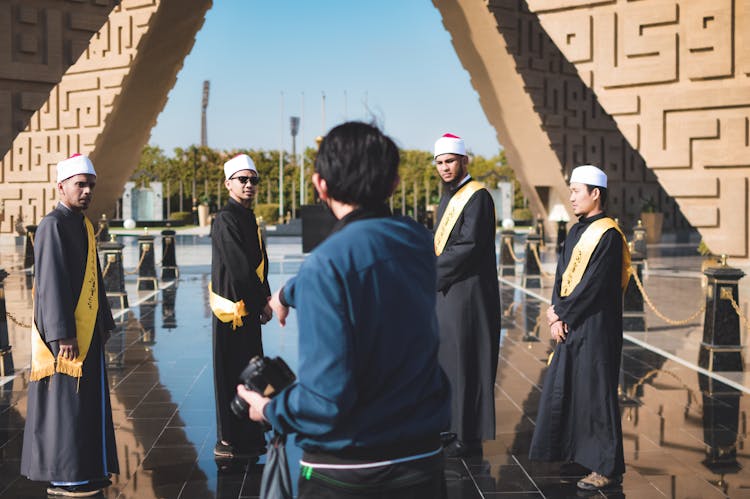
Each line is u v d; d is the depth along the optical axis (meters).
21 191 20.25
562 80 20.73
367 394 1.93
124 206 48.12
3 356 7.08
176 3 17.36
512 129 21.36
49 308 3.96
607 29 10.20
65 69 10.01
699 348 7.72
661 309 11.39
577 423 4.31
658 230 25.22
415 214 49.47
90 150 19.11
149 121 20.20
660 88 9.94
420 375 1.98
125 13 17.89
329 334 1.83
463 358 4.84
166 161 64.75
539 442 4.39
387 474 1.93
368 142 1.99
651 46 9.91
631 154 23.19
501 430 5.37
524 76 19.81
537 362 7.64
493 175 44.78
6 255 20.02
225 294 4.68
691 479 4.41
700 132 9.66
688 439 5.16
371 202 2.02
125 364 7.50
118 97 18.50
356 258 1.89
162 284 14.48
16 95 9.72
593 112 21.61
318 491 1.96
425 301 2.01
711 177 9.65
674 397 6.29
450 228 4.91
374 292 1.89
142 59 18.48
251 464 4.66
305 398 1.84
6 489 4.29
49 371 4.03
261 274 4.82
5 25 9.63
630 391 6.50
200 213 49.88
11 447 5.03
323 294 1.84
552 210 23.53
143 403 6.07
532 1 10.64
